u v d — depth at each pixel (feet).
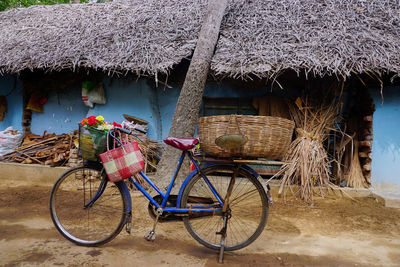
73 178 15.89
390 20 14.87
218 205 8.46
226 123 7.66
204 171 8.47
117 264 7.43
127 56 14.90
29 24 19.97
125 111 17.39
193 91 12.53
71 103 19.17
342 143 15.60
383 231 10.50
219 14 13.71
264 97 16.90
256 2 17.83
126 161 8.04
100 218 10.73
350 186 15.31
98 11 20.10
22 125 19.43
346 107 16.79
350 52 13.16
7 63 16.02
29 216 10.98
